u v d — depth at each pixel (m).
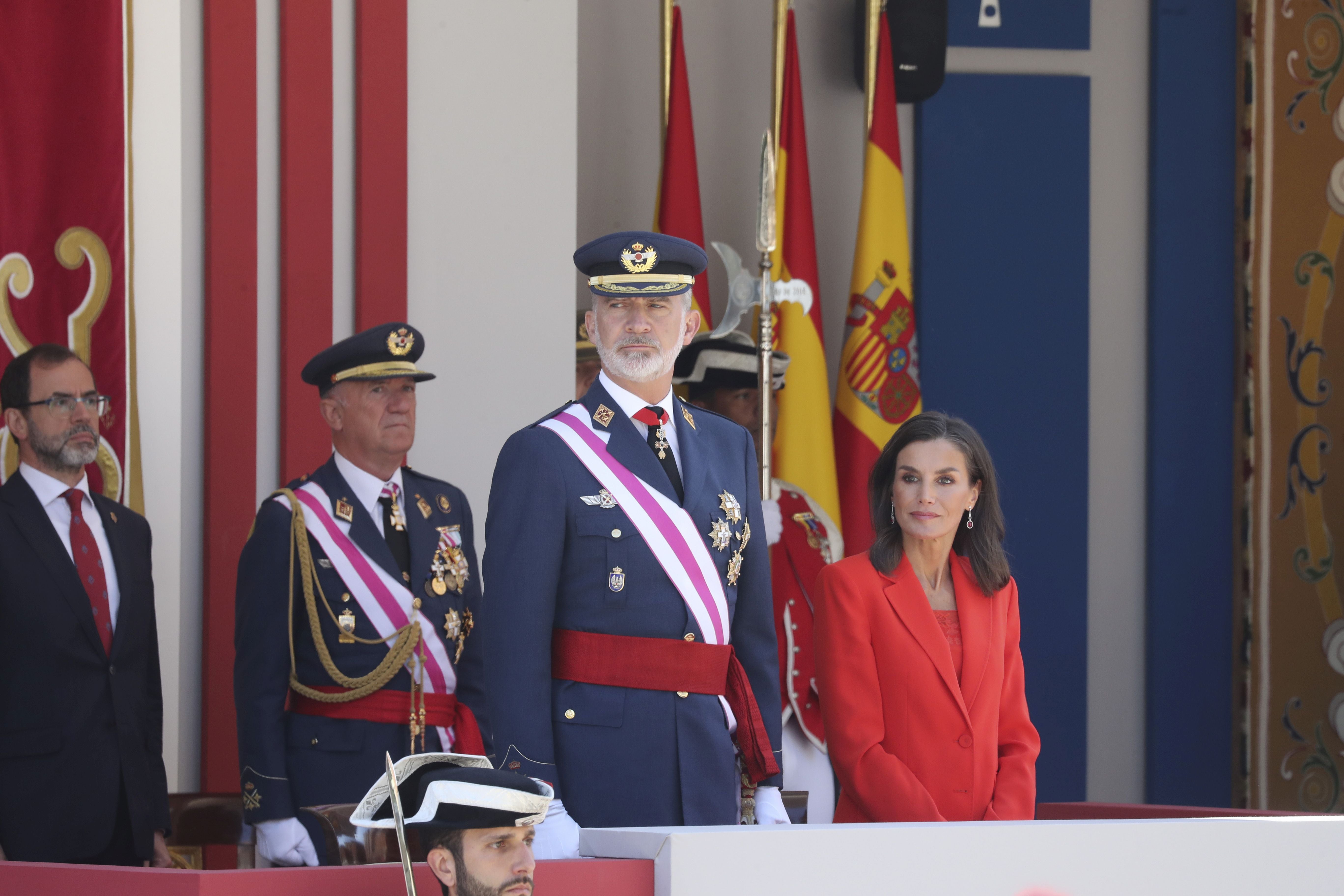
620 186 21.19
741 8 21.62
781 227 19.53
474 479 17.33
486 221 17.56
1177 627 21.73
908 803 10.84
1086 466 21.78
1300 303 21.88
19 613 12.65
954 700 11.25
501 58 17.72
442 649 13.80
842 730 11.23
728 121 21.47
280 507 13.77
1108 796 21.73
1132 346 22.12
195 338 16.64
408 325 14.63
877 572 11.66
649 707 9.91
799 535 18.44
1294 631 21.59
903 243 19.77
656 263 10.38
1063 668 21.56
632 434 10.42
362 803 6.51
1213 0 22.11
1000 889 7.29
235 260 16.55
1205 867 7.72
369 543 13.81
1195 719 21.67
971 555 11.89
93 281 15.77
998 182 21.73
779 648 15.73
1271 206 21.86
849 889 6.99
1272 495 21.72
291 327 16.67
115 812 12.80
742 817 10.47
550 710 9.78
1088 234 21.95
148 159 16.53
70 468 13.25
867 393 19.38
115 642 13.05
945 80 21.61
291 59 16.83
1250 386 21.70
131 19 16.23
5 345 15.44
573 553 10.08
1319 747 21.53
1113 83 22.22
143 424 16.36
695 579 10.17
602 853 7.14
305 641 13.61
